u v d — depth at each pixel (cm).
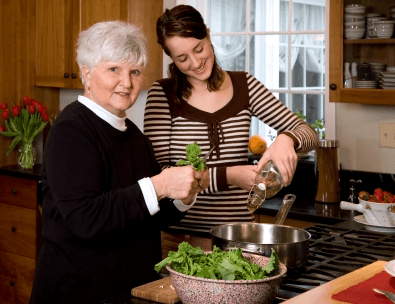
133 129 170
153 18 363
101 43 150
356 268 156
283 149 175
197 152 152
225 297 117
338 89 284
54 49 390
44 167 158
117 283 156
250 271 125
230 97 212
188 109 209
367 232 211
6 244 370
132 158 164
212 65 201
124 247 158
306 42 336
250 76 218
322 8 327
